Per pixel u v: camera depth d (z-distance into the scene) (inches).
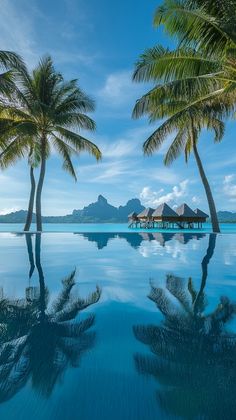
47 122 650.2
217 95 473.4
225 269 238.4
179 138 628.1
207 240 460.4
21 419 65.5
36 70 645.3
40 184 636.7
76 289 177.0
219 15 367.6
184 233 560.4
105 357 92.4
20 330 114.7
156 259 291.6
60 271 232.8
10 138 606.2
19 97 567.5
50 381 79.2
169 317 131.3
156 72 413.1
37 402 70.0
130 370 84.4
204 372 83.3
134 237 518.9
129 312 135.9
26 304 148.3
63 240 478.0
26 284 189.5
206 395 72.8
